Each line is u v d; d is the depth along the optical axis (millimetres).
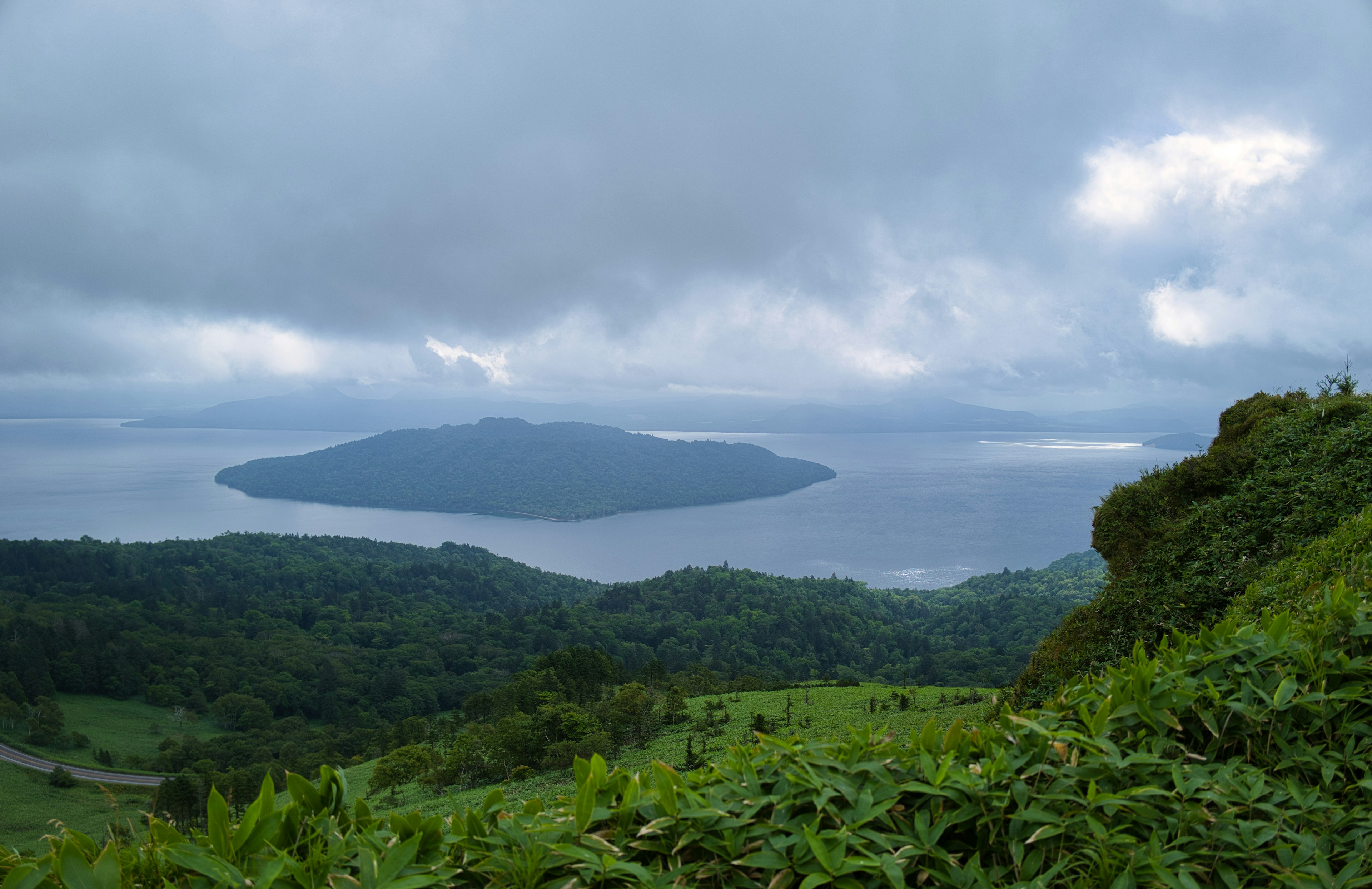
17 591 153125
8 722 88562
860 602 184000
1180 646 3162
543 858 2125
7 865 1978
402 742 77938
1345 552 4945
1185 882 2068
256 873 1998
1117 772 2473
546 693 70312
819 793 2314
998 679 112062
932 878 2199
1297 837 2287
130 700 106375
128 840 2150
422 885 1935
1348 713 2717
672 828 2268
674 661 140000
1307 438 8703
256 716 103062
